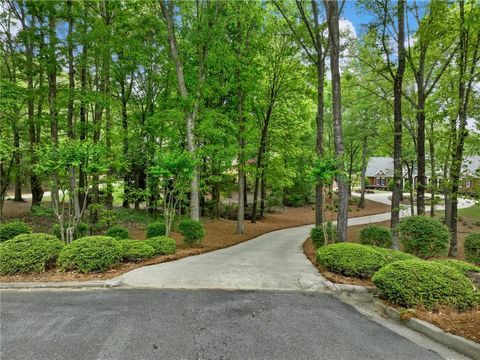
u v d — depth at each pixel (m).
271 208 23.30
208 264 6.43
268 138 17.70
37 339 3.01
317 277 5.41
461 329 3.25
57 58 8.93
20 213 12.45
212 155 12.02
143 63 11.83
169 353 2.78
